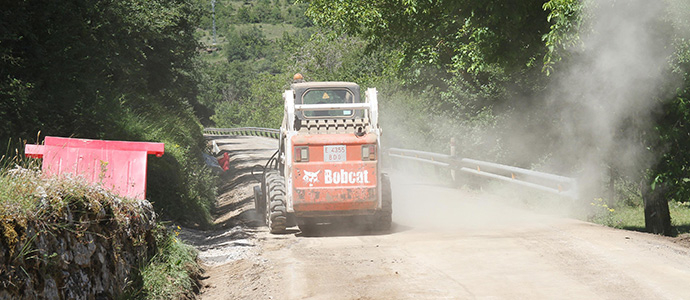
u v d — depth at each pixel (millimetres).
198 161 22031
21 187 4730
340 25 21516
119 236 6078
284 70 60469
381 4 18797
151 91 27875
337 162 10258
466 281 7133
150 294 6340
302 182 10219
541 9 13008
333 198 10234
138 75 23750
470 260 8188
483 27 12875
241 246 9539
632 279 7047
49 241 4582
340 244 9656
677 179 13102
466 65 15945
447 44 17109
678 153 13172
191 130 29453
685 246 9469
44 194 4820
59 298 4598
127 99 19062
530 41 13172
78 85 13266
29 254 4266
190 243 9859
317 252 9031
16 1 11867
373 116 10742
